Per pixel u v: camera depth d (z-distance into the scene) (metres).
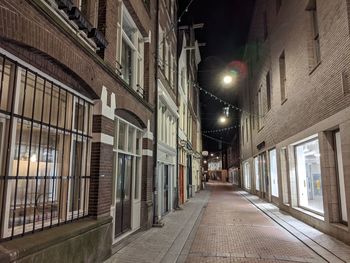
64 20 4.77
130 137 8.41
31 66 4.07
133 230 8.11
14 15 3.47
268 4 16.17
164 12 12.79
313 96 9.20
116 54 6.98
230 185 47.16
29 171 4.34
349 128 6.85
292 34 11.51
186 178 19.92
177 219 11.11
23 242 3.61
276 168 15.40
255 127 22.27
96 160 5.69
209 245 7.30
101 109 5.82
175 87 15.41
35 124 4.34
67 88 4.95
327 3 8.07
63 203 4.94
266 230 9.23
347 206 7.00
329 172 8.28
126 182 7.84
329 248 6.77
